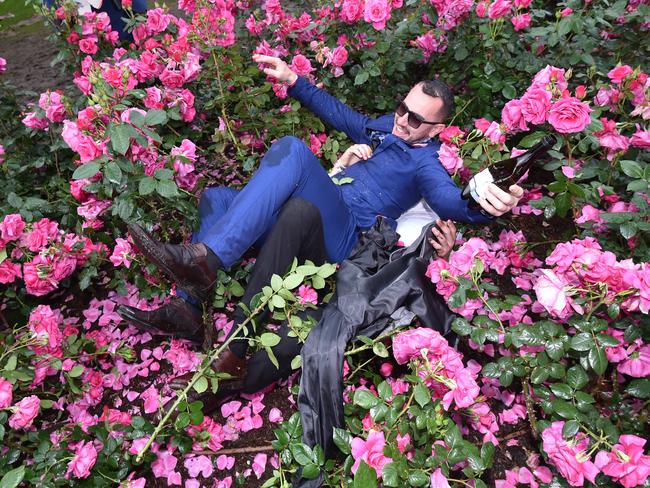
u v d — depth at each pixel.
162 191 1.78
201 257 1.73
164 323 1.93
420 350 1.44
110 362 2.20
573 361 1.84
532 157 1.62
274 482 1.53
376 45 2.76
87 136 1.79
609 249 1.90
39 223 2.06
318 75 3.00
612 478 1.35
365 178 2.29
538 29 2.38
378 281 1.84
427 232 2.00
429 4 2.73
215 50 2.54
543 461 1.71
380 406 1.40
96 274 2.26
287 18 3.11
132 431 1.64
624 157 2.11
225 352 1.77
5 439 1.74
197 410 1.59
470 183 1.76
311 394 1.60
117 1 3.40
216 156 3.03
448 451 1.34
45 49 5.64
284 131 2.82
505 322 2.07
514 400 1.90
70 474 1.57
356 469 1.32
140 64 2.38
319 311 1.91
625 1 2.42
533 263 2.38
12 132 3.15
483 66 2.69
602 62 2.73
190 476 1.79
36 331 1.81
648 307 1.35
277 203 1.83
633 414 1.61
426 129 2.17
